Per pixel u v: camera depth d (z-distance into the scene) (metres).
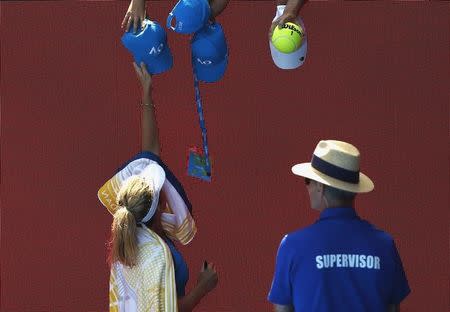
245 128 20.20
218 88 20.16
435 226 19.98
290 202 20.23
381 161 20.00
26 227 20.56
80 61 20.31
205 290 17.02
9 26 20.30
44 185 20.55
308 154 20.16
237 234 20.36
